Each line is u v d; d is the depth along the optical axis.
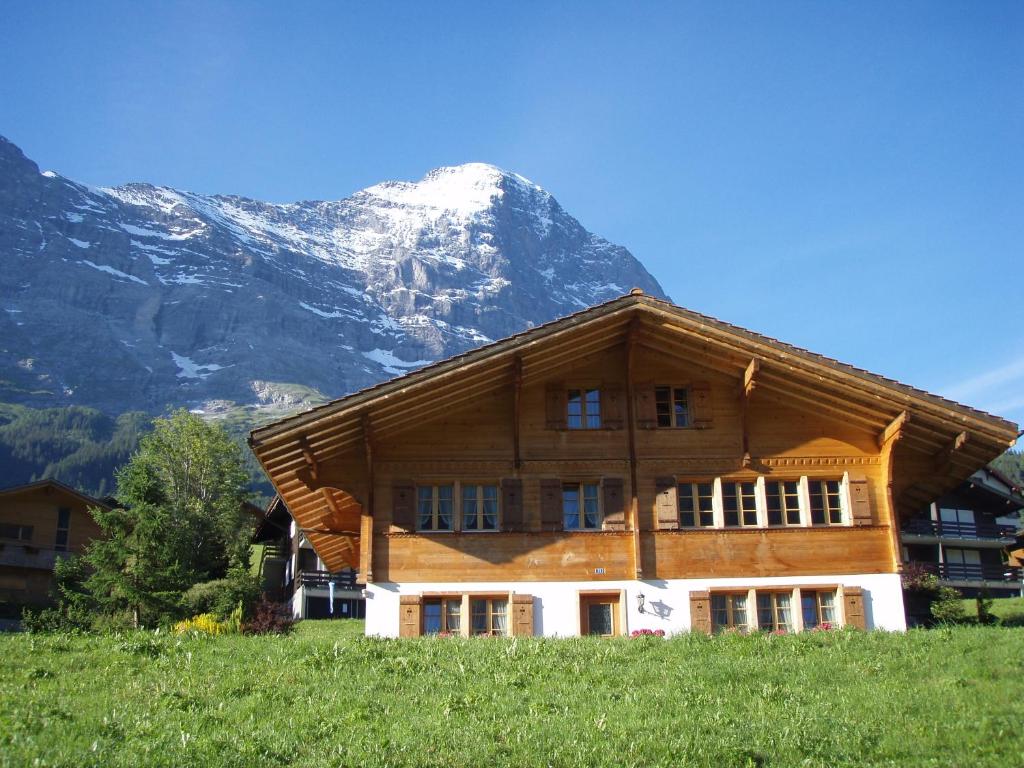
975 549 69.38
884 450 32.25
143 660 23.95
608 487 31.75
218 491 78.12
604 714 19.81
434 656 24.44
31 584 62.94
